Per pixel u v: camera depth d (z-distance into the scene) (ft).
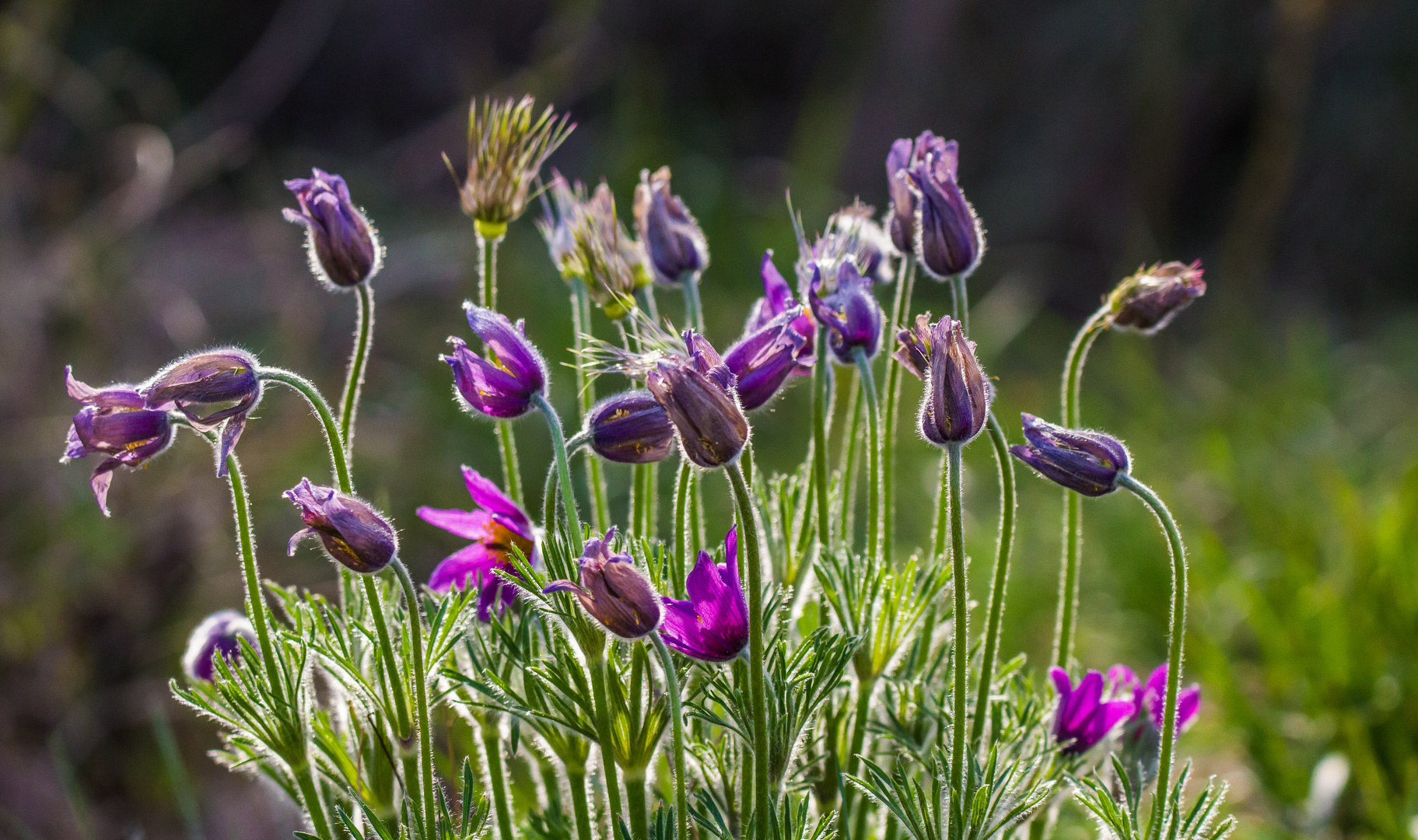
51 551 14.64
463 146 29.99
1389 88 30.91
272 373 5.61
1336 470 17.11
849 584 6.20
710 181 25.98
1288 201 31.50
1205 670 12.93
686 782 6.35
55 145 23.07
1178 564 5.58
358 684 5.82
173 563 15.02
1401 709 12.40
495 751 6.50
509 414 5.70
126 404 5.44
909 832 5.76
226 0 36.14
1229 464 16.94
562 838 6.88
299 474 17.39
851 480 7.34
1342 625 13.04
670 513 15.69
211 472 16.02
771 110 38.47
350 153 36.45
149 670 14.35
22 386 16.31
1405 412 21.50
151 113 29.94
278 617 14.35
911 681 6.65
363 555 5.26
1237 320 23.18
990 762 5.57
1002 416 19.15
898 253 7.09
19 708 13.56
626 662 5.79
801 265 6.73
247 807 12.70
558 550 5.55
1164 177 29.25
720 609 5.33
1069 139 30.89
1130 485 5.61
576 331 7.34
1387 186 30.89
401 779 6.18
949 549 6.98
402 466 18.17
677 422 4.83
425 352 21.49
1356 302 30.68
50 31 20.95
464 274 21.94
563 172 30.78
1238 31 30.32
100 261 17.71
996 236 31.58
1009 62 31.68
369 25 37.58
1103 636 15.06
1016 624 14.96
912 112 32.45
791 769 6.07
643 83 29.45
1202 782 12.38
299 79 37.63
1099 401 20.68
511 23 38.04
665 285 7.25
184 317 18.71
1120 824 5.74
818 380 6.46
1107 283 30.27
